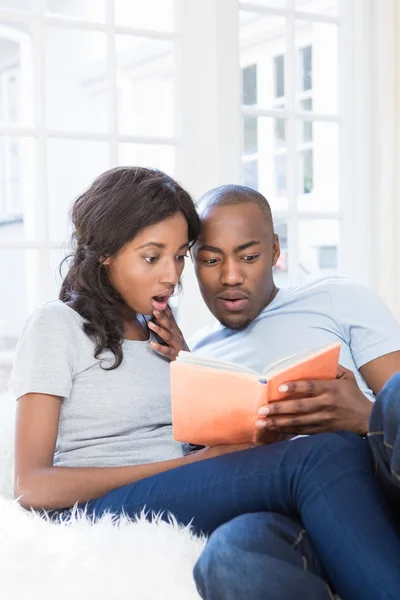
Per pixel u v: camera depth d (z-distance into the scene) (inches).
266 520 41.8
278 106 156.2
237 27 96.2
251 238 60.9
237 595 39.0
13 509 49.0
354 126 105.4
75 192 247.4
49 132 89.3
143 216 55.2
